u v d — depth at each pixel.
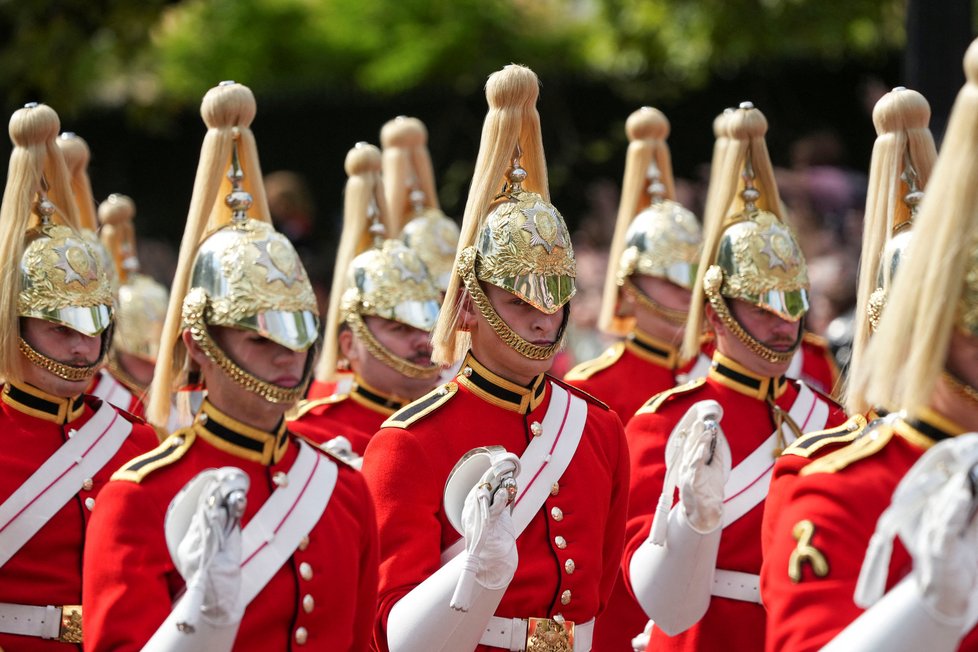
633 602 18.86
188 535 11.77
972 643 11.40
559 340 15.08
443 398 15.26
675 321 21.91
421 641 13.56
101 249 21.34
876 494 11.68
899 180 15.89
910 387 11.00
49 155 16.58
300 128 55.62
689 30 47.44
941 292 10.91
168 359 13.41
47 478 16.12
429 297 20.64
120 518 12.75
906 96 15.87
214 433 13.18
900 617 10.52
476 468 13.77
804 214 35.50
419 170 25.16
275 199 35.72
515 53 56.38
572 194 51.88
